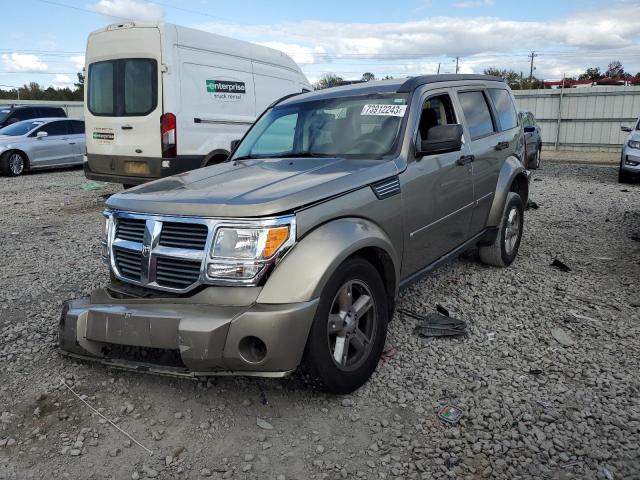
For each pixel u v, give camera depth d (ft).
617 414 10.27
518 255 21.36
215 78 29.89
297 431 10.03
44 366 12.51
